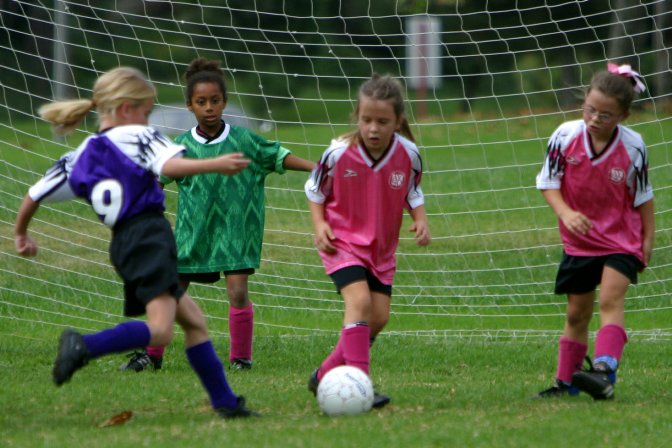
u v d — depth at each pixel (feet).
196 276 77.77
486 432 51.44
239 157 51.49
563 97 309.63
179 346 87.76
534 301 107.55
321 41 306.14
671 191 148.05
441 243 126.62
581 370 62.34
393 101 58.59
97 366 77.41
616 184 61.77
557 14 310.04
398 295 105.40
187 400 62.80
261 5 301.22
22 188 122.42
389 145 60.29
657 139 172.35
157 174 52.34
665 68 206.08
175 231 78.07
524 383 70.33
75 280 106.93
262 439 49.65
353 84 303.48
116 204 52.65
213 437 50.34
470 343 90.48
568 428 52.60
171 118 196.44
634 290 109.81
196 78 76.79
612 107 59.57
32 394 64.13
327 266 60.54
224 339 92.02
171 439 50.03
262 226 78.48
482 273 115.96
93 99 54.90
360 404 57.16
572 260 63.10
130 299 53.93
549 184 62.75
